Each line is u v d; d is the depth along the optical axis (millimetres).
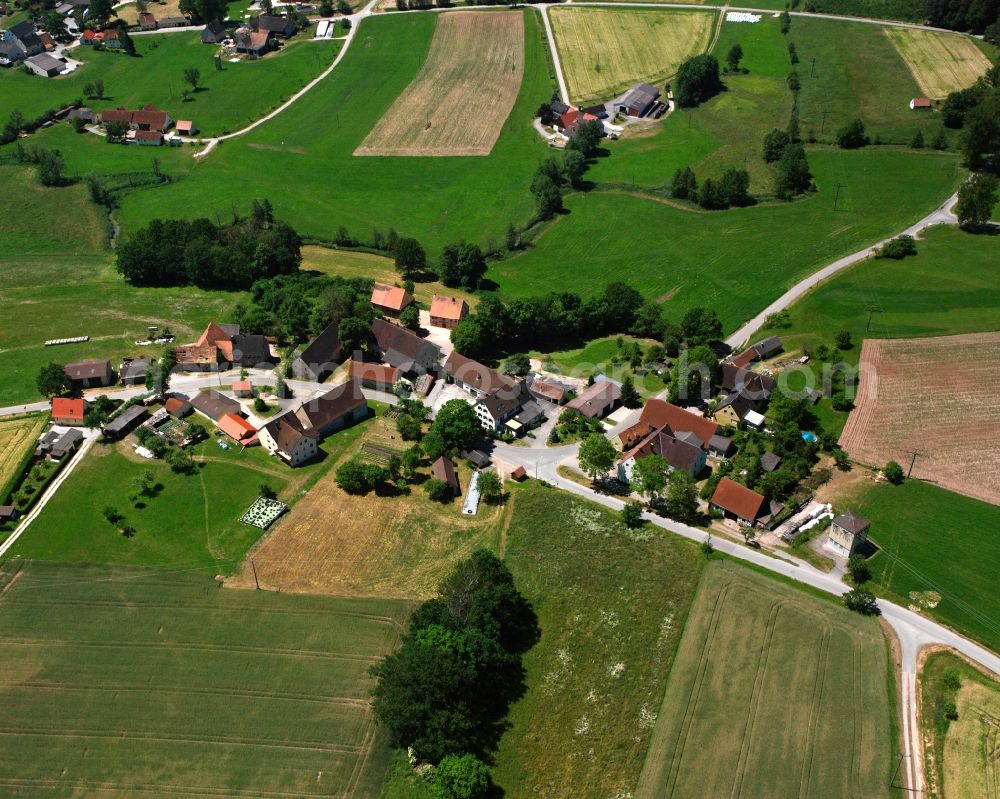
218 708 119188
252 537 147250
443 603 128625
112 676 123500
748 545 143375
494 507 153875
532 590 136750
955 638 126188
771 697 118625
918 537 143625
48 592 136500
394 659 119812
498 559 139250
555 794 109312
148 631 130125
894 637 126250
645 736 114875
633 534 146000
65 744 115125
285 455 163500
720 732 114750
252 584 138000
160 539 146750
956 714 114875
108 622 131500
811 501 152625
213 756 113375
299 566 141625
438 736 110375
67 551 144125
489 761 113062
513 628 129000
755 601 132625
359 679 122750
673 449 157875
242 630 130125
